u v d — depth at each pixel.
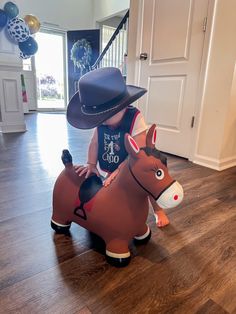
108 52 3.81
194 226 0.94
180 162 1.79
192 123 1.78
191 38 1.69
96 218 0.71
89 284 0.63
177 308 0.57
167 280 0.66
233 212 1.05
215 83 1.60
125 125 0.80
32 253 0.75
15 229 0.87
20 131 2.79
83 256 0.74
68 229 0.86
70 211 0.78
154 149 0.64
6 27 2.45
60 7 5.04
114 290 0.62
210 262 0.74
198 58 1.67
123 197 0.68
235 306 0.58
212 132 1.66
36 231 0.86
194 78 1.72
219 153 1.64
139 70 2.12
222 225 0.95
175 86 1.86
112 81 0.69
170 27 1.81
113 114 0.65
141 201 0.69
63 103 5.87
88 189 0.74
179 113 1.86
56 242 0.80
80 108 0.74
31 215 0.97
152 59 2.00
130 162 0.65
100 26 5.48
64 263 0.71
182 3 1.70
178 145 1.92
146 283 0.64
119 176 0.69
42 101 5.60
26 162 1.65
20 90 2.71
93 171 0.82
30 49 2.76
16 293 0.60
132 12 2.08
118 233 0.69
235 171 1.62
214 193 1.25
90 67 4.90
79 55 5.24
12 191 1.19
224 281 0.66
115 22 5.42
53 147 2.08
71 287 0.62
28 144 2.17
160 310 0.57
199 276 0.68
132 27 2.11
